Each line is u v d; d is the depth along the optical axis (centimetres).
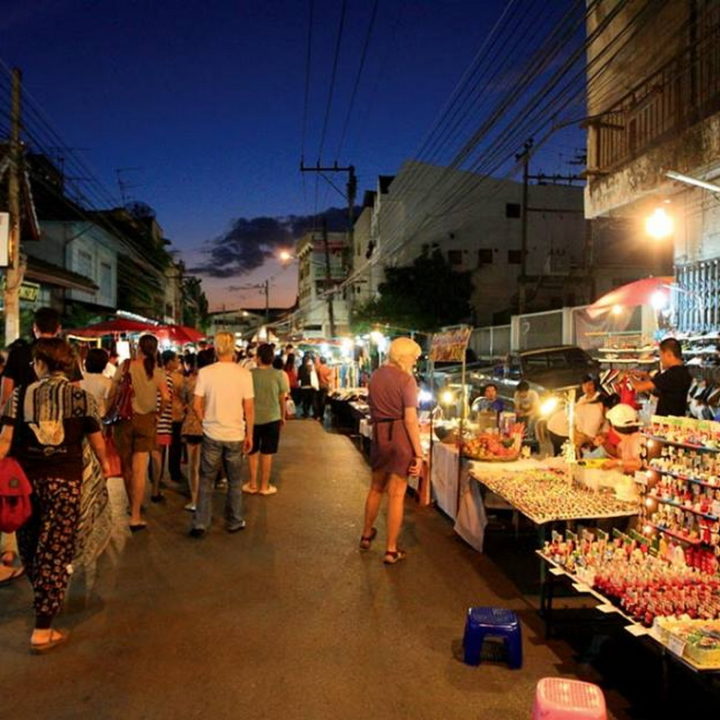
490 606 538
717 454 474
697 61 940
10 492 444
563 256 3891
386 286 3572
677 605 404
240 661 444
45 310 576
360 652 459
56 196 2316
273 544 695
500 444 719
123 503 871
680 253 1127
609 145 1184
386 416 644
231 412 724
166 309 4981
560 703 333
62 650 457
